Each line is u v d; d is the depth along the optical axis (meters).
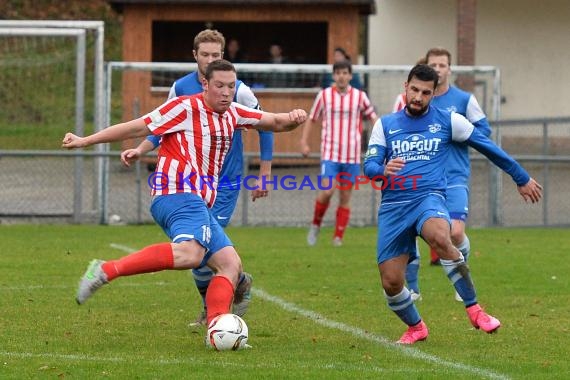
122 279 26.62
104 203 40.62
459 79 56.16
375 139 18.52
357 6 58.38
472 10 59.19
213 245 17.64
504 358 16.89
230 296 17.52
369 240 36.38
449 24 68.38
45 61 49.25
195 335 18.95
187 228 16.92
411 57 68.88
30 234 36.69
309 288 25.22
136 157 18.44
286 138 51.94
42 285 25.22
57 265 28.88
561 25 68.56
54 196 45.41
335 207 44.94
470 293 17.88
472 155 41.31
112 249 32.56
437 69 23.69
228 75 17.20
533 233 38.91
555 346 18.03
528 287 25.50
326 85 53.25
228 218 20.64
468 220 42.22
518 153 66.81
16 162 50.75
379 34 69.12
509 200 47.75
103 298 23.41
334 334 19.22
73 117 50.34
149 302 22.91
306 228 40.53
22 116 50.22
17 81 49.88
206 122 17.39
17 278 26.38
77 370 15.57
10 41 49.97
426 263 30.52
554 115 68.88
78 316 20.91
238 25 66.56
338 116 34.28
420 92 18.09
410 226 17.95
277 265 29.48
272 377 15.14
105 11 85.00
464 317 21.33
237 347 17.41
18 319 20.45
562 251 33.22
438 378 15.18
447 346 18.03
